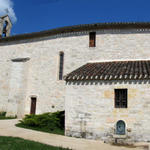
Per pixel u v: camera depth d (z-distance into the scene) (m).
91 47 18.23
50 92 19.03
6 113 19.69
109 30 18.06
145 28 17.36
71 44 18.98
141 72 11.86
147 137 10.72
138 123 10.97
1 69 22.73
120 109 11.42
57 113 15.43
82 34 18.75
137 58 17.02
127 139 10.88
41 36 20.72
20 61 20.53
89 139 11.57
